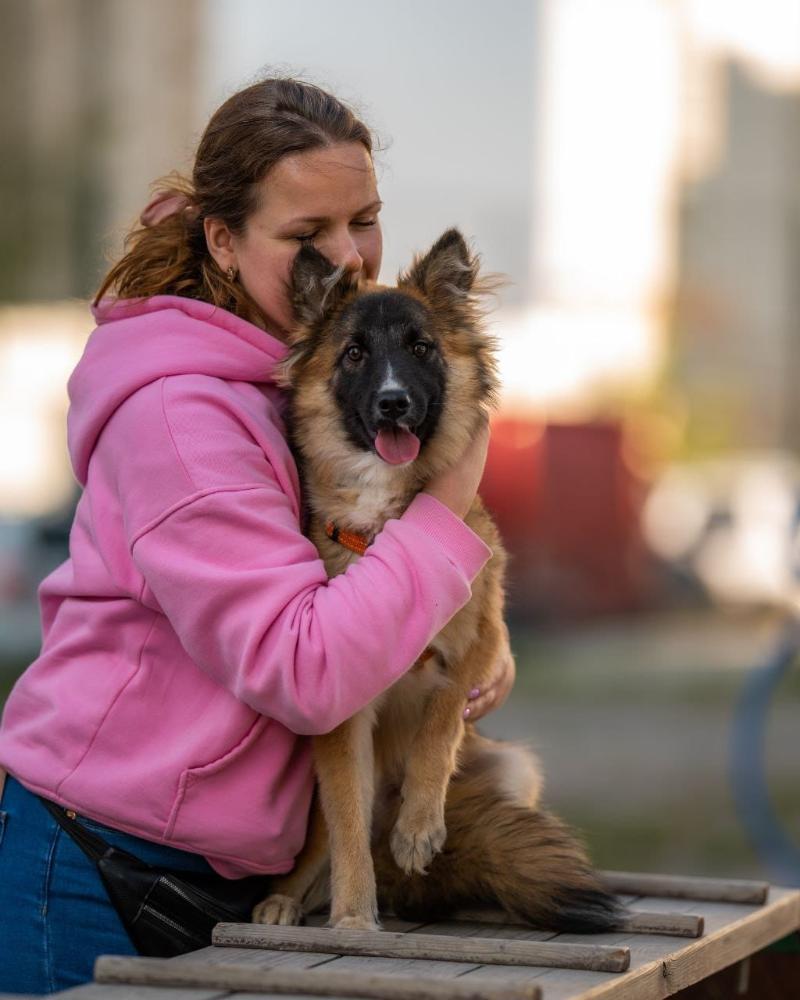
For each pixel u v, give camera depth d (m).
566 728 20.92
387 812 7.30
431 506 6.05
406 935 5.50
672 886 7.13
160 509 5.81
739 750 13.07
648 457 39.97
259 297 6.82
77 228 27.44
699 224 53.25
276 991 4.80
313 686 5.61
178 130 34.97
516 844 6.39
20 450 38.03
